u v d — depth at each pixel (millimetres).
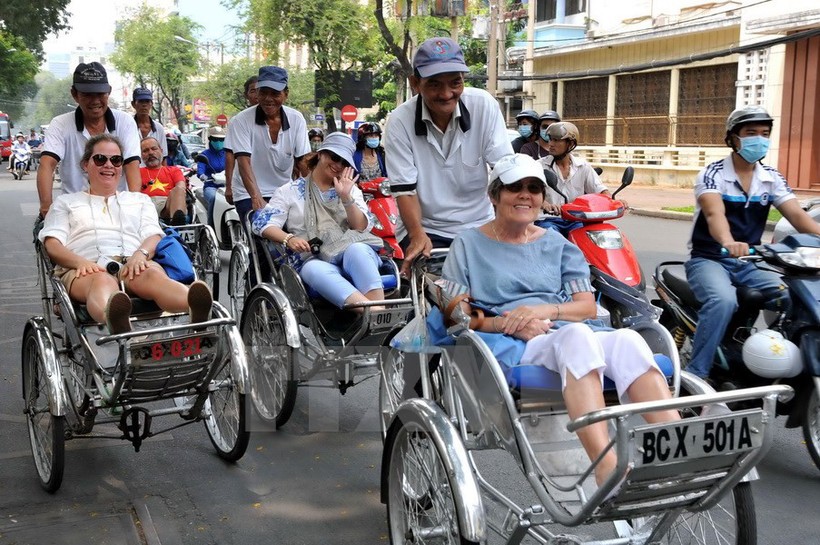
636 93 23750
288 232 5555
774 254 4266
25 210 18344
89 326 4395
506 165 3416
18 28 22266
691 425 2551
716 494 2799
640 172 23250
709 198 4766
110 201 4875
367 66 25922
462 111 4309
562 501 2844
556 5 26781
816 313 4121
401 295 5488
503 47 29078
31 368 4430
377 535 3807
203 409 4668
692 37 21547
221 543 3715
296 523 3920
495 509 3969
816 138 17641
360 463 4652
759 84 18969
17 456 4723
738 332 4699
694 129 21859
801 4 17547
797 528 3838
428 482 3260
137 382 4008
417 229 4129
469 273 3500
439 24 23969
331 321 5230
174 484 4352
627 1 23875
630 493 2641
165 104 60375
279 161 7156
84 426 4273
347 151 5324
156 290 4391
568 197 6879
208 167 11000
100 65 5574
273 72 6898
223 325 4125
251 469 4566
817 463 4305
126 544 3674
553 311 3318
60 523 3867
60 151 5547
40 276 5312
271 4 24406
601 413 2451
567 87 26453
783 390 2621
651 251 11633
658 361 3158
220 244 10141
